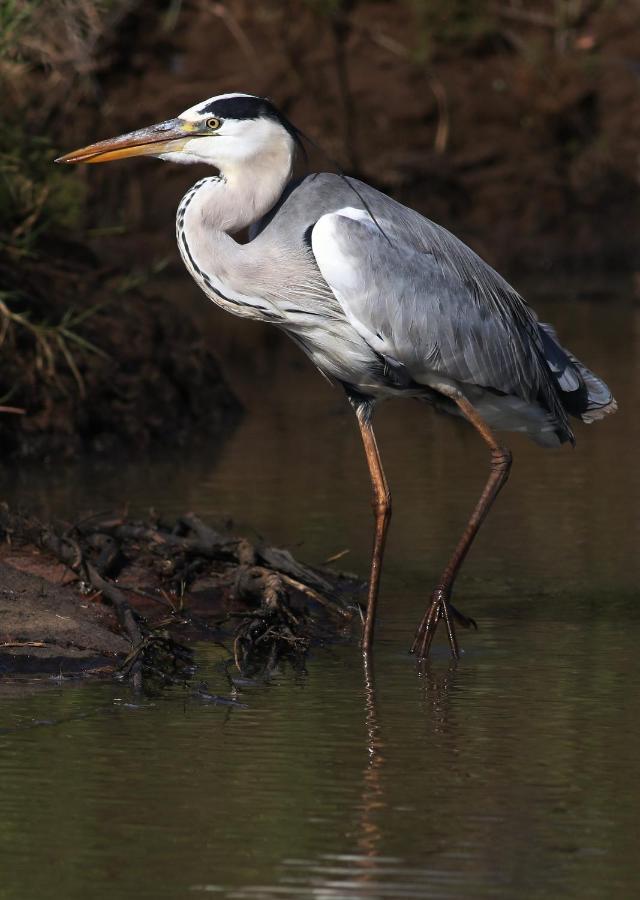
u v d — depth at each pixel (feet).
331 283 34.45
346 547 43.96
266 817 24.34
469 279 36.01
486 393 36.73
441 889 21.74
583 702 30.53
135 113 118.83
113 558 39.14
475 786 25.73
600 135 129.80
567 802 24.98
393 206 35.73
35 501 49.49
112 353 62.49
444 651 34.55
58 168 64.49
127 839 23.41
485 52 130.82
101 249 110.93
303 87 125.39
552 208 126.31
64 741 27.96
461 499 50.98
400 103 126.11
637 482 53.93
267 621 35.22
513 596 39.29
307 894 21.56
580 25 132.87
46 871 22.25
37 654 33.09
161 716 29.58
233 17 126.31
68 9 64.28
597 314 97.86
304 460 58.34
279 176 35.37
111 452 59.93
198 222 35.35
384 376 35.76
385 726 28.96
